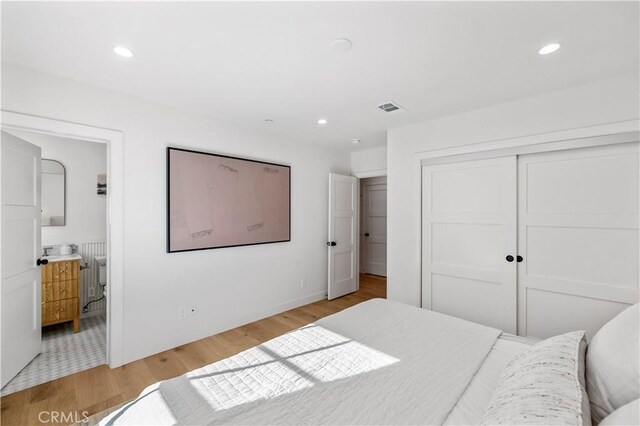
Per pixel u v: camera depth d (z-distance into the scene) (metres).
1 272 2.01
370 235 6.05
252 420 0.95
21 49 1.73
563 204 2.35
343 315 1.94
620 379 0.92
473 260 2.80
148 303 2.52
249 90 2.32
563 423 0.76
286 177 3.67
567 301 2.34
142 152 2.48
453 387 1.14
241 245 3.18
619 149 2.12
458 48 1.73
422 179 3.15
